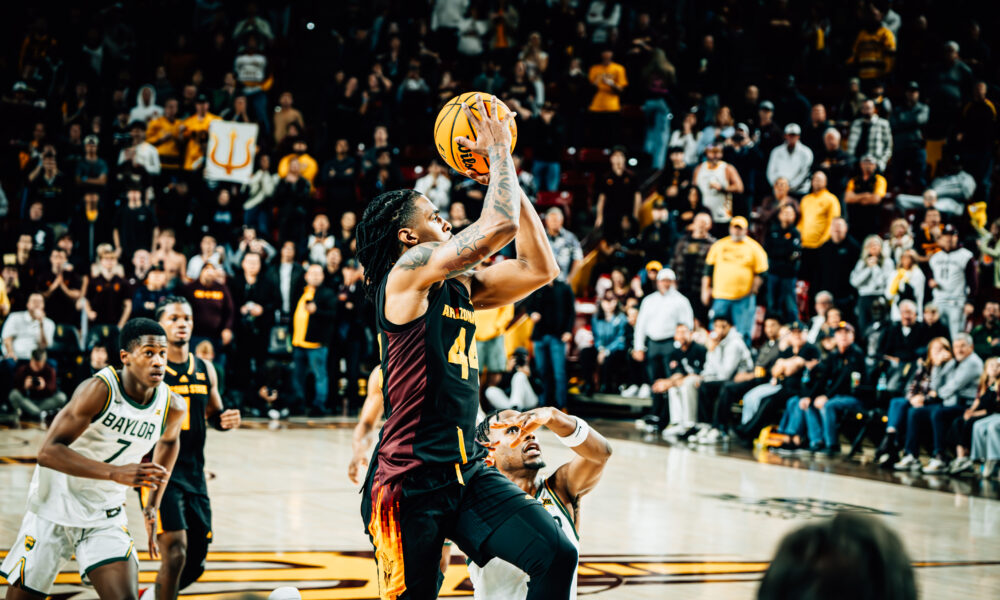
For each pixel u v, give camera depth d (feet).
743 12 72.28
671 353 54.39
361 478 19.48
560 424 12.82
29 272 57.98
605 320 61.05
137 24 75.31
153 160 63.98
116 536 15.06
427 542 11.37
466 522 11.53
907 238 52.65
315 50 80.79
